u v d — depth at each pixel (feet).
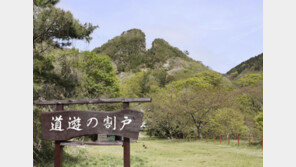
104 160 36.32
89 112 18.34
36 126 25.73
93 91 68.49
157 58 372.58
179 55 401.08
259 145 56.13
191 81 138.72
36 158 28.68
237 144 63.67
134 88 164.76
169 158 42.75
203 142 75.20
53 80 28.27
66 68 31.14
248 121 87.81
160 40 432.25
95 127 18.11
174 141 84.12
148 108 105.40
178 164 36.81
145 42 447.42
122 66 366.43
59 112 18.84
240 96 113.29
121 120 17.76
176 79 204.44
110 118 17.97
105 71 78.84
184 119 90.07
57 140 18.85
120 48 429.38
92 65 75.41
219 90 95.55
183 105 87.61
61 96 30.32
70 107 33.99
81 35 28.40
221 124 78.02
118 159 37.91
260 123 57.67
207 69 315.58
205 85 131.03
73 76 31.71
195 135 92.38
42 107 27.94
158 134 107.65
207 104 85.51
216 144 67.72
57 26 26.76
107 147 52.70
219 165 36.19
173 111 90.43
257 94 108.99
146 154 46.85
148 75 195.00
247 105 110.63
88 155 38.78
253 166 35.37
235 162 38.58
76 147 39.04
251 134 71.15
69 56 31.89
